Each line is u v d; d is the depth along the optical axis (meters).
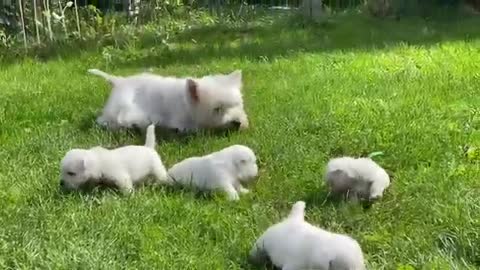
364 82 5.78
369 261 3.45
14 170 4.23
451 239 3.52
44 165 4.28
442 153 4.39
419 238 3.57
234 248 3.51
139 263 3.41
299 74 6.07
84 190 3.97
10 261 3.43
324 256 3.24
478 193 3.92
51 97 5.47
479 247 3.46
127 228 3.62
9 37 7.22
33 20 7.39
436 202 3.83
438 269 3.35
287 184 4.07
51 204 3.84
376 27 8.23
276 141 4.54
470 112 5.04
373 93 5.49
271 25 8.36
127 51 6.99
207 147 4.50
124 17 8.48
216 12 9.05
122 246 3.52
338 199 3.94
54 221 3.68
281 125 4.80
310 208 3.87
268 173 4.22
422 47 6.97
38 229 3.62
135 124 4.69
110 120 4.75
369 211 3.83
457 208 3.73
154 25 8.27
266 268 3.41
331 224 3.73
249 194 3.98
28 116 5.09
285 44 7.20
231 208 3.85
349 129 4.73
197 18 8.77
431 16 9.03
